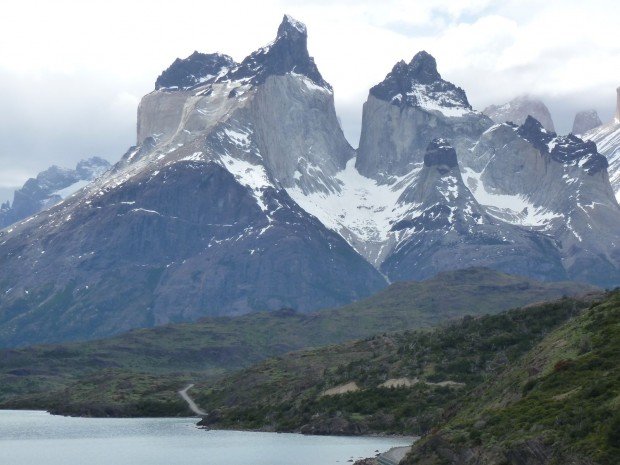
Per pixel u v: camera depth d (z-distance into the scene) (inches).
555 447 6756.9
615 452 6348.4
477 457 7500.0
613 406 6820.9
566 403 7431.1
